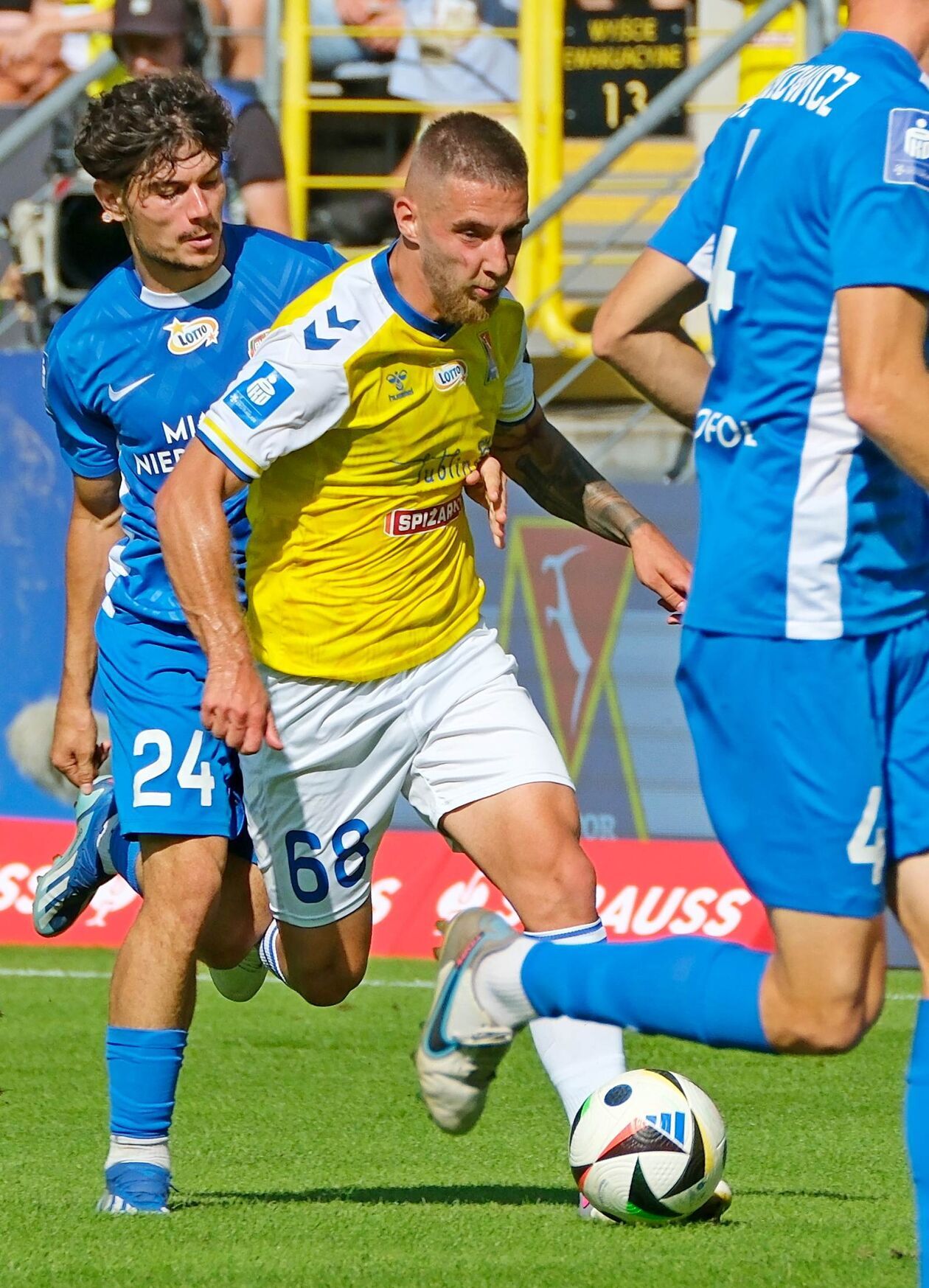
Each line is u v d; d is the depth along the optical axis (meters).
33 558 32.78
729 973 11.01
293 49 40.09
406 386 13.96
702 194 11.91
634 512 15.73
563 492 15.96
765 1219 14.00
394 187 40.59
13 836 32.84
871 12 10.91
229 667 13.47
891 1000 28.67
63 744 16.80
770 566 10.61
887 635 10.54
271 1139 18.23
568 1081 14.27
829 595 10.49
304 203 40.31
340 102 40.50
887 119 10.25
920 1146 10.10
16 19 42.97
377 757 14.98
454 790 14.77
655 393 12.60
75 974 29.70
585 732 32.16
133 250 15.59
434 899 32.12
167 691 14.99
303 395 13.69
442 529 14.83
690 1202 13.48
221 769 14.97
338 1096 20.73
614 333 12.38
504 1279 11.62
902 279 9.98
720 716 10.86
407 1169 16.66
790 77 11.17
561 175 40.91
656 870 31.91
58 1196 15.07
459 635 14.99
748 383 10.81
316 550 14.48
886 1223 13.80
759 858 10.71
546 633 32.25
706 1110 13.65
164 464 15.48
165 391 15.33
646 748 32.06
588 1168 13.55
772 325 10.65
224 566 13.65
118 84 14.97
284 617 14.66
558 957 11.79
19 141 36.38
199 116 14.73
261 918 16.45
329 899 15.39
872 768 10.46
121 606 15.43
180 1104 20.17
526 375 15.30
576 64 41.41
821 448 10.52
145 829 14.71
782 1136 18.36
